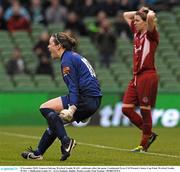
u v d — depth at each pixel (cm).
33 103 5803
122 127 5731
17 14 6819
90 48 6819
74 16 6919
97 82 3061
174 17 7469
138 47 3606
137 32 3622
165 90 5953
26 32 6838
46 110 3005
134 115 3672
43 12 7081
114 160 3186
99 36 6744
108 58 6706
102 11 7175
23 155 3114
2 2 6981
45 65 6312
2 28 6856
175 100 5962
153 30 3547
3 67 6431
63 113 2933
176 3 7638
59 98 3033
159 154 3506
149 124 3625
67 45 3022
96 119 5844
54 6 7044
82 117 3055
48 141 3070
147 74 3597
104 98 5866
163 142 4297
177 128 5712
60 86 6209
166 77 6656
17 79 6241
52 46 3025
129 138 4597
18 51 6353
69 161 3086
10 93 5781
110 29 6956
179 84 6594
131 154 3478
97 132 5147
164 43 7125
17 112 5784
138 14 3562
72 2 7206
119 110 5881
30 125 5775
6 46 6675
